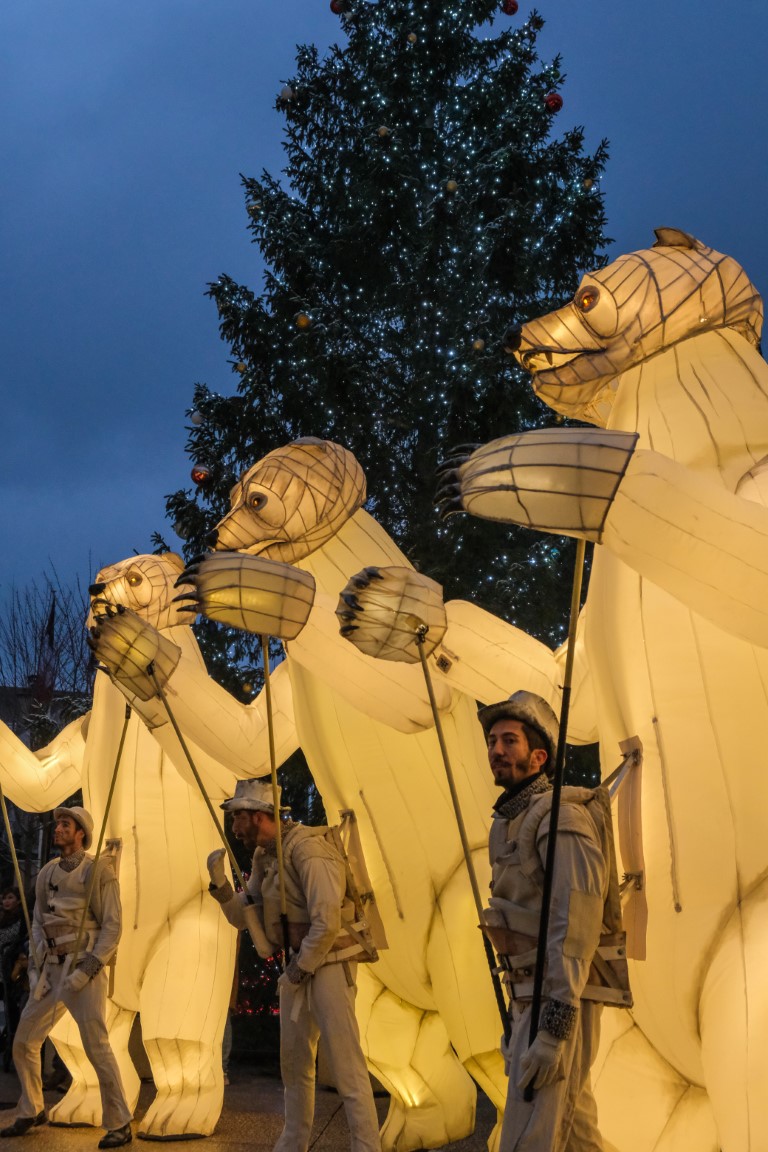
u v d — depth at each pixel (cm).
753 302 466
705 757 411
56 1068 947
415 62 1427
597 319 460
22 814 1736
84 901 724
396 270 1385
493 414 1224
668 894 407
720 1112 382
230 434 1339
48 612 1922
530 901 384
